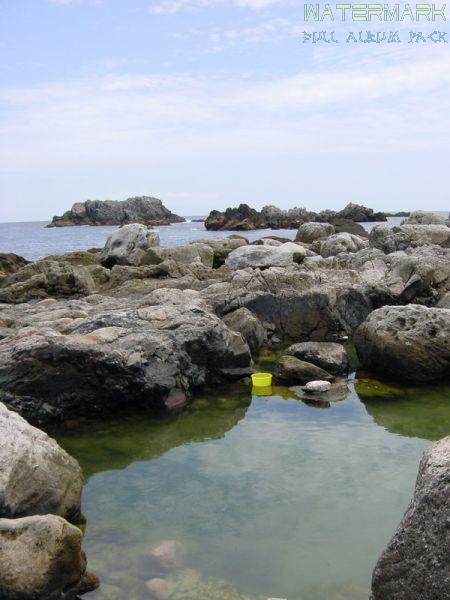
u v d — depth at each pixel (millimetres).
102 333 5156
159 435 4457
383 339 5621
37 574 2373
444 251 10148
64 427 4734
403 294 8117
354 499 3305
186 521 3141
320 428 4430
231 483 3568
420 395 5199
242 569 2699
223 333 5652
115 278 10352
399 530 2152
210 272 10648
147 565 2752
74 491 3252
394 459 3814
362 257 10523
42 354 4766
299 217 44969
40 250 25750
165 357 5121
